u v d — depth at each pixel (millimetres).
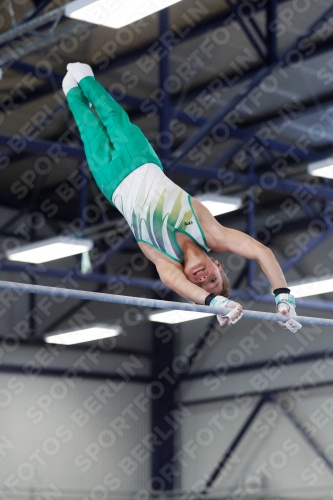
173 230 7074
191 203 7148
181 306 6418
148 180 7266
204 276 7023
